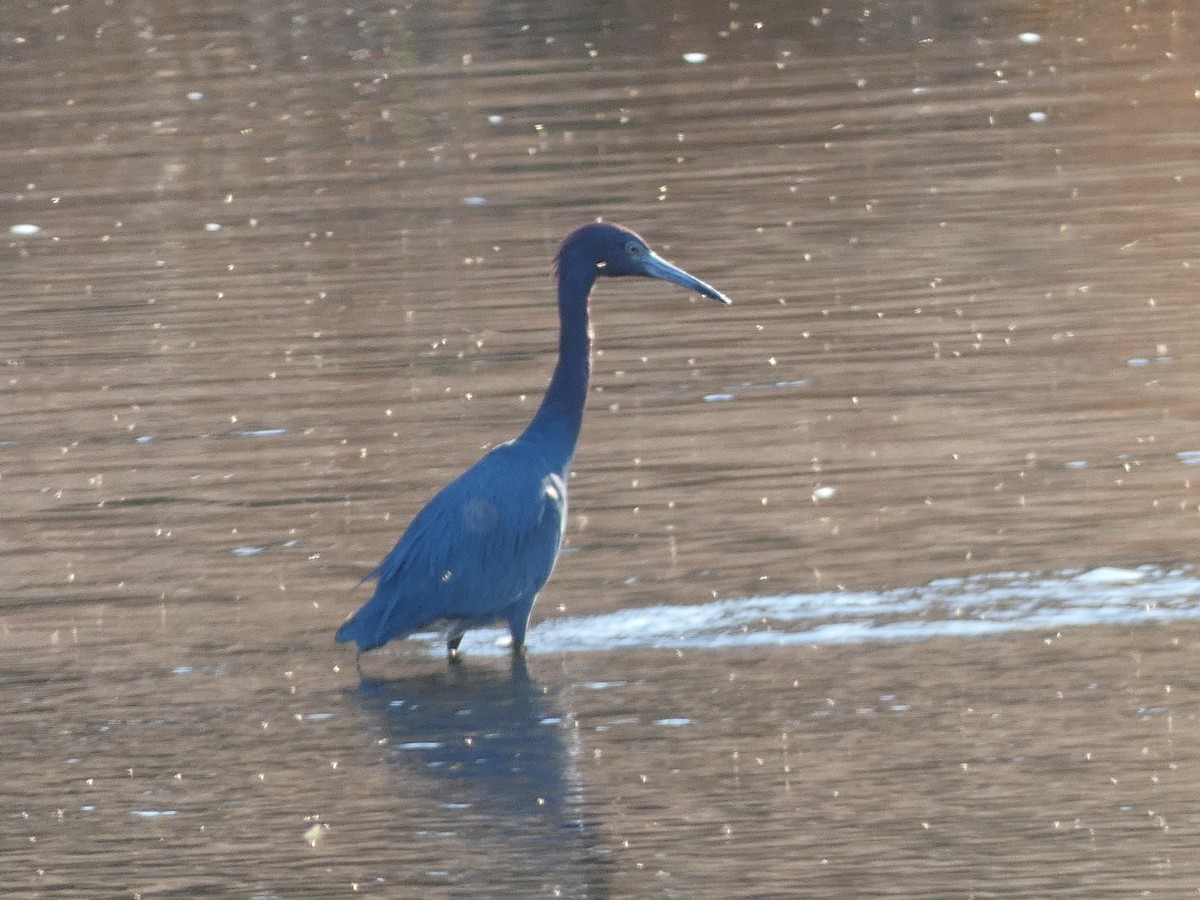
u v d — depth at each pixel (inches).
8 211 906.7
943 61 1096.8
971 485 552.1
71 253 836.0
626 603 496.7
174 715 449.7
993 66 1077.1
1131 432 581.0
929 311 697.6
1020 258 748.0
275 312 741.3
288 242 831.7
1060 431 585.0
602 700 446.9
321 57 1189.1
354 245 820.6
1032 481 551.8
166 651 483.8
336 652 480.7
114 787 417.7
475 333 703.1
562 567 518.9
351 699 454.6
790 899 354.9
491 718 439.8
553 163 929.5
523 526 470.3
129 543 546.9
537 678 461.4
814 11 1245.1
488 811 396.5
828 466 570.9
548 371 661.3
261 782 415.5
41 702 459.2
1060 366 637.3
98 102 1110.4
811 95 1032.2
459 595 464.1
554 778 409.7
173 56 1209.4
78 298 773.3
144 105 1096.2
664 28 1220.5
